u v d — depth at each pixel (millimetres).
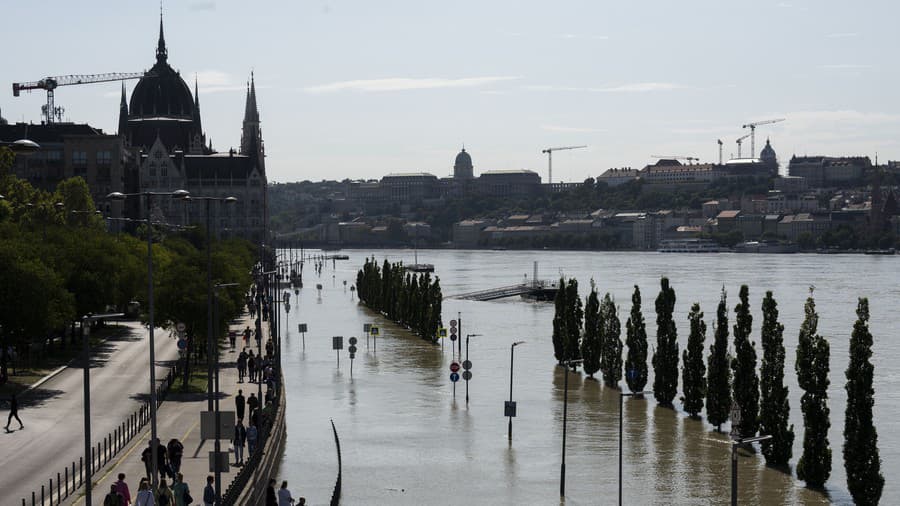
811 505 109688
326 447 128250
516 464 123312
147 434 110438
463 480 115750
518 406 158625
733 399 135875
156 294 156125
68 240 182000
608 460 126500
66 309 147375
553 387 176500
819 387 117062
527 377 187000
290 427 140125
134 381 144625
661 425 146750
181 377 150750
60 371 152875
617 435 139750
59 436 107562
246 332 191500
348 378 182625
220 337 158375
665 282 161750
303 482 110875
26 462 96250
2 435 107812
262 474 95875
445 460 124000
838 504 110125
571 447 132375
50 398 130000
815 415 117125
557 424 146000
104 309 175500
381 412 151375
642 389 169500
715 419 143000
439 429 140500
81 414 119438
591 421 148250
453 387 168625
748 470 123125
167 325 158000
